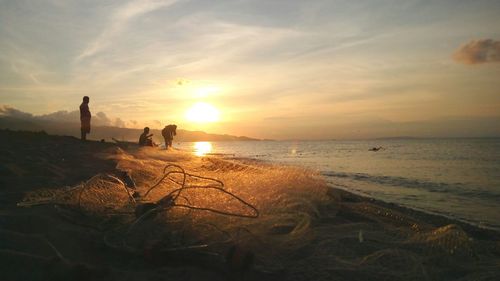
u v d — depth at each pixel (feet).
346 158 158.51
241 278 11.41
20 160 28.02
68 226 14.17
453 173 85.61
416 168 101.91
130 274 10.84
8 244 11.84
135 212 14.52
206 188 16.78
